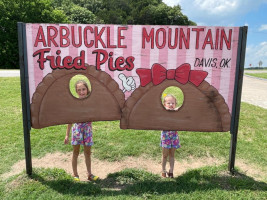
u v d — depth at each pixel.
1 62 33.41
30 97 3.35
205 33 3.35
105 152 4.45
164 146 3.54
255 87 15.58
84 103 3.46
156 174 3.61
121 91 3.46
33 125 3.40
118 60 3.38
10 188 3.17
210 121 3.54
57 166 4.02
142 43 3.36
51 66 3.33
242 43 3.36
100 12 69.50
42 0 35.25
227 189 3.17
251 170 3.88
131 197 2.95
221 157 4.36
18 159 4.18
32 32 3.22
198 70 3.43
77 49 3.33
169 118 3.54
